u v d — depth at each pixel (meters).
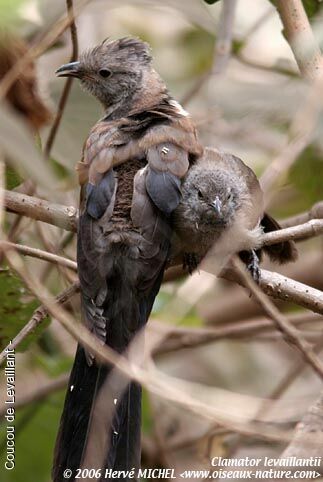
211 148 11.58
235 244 10.41
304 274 15.43
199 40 17.05
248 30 15.18
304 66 9.62
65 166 12.57
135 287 9.95
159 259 10.05
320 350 13.23
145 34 17.22
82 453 9.41
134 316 9.87
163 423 14.19
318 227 10.52
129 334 9.80
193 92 13.42
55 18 12.01
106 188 10.34
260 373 16.41
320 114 8.20
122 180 10.46
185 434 14.23
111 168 10.49
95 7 14.71
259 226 10.81
